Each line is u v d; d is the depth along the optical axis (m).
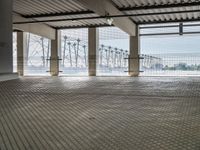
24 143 1.90
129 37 17.94
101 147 1.80
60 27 19.25
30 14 16.25
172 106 3.32
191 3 13.30
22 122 2.53
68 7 14.91
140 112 2.97
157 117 2.70
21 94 4.46
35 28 17.48
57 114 2.88
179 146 1.80
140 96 4.25
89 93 4.64
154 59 17.42
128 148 1.77
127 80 8.82
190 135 2.06
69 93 4.61
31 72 20.00
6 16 8.41
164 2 13.52
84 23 18.19
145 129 2.26
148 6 14.03
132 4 13.90
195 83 7.14
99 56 18.88
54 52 19.48
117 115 2.82
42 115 2.84
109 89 5.33
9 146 1.83
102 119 2.64
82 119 2.65
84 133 2.15
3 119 2.65
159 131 2.19
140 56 17.86
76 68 19.31
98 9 11.74
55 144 1.87
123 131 2.20
